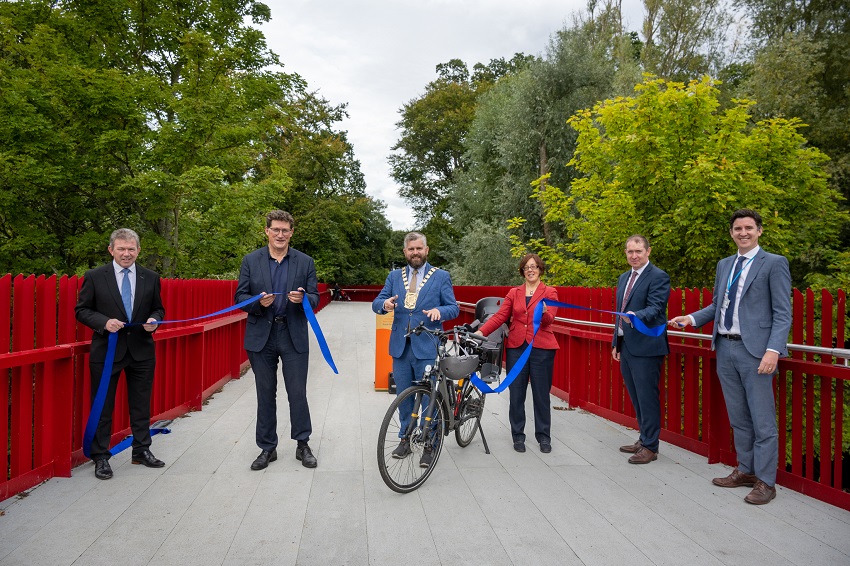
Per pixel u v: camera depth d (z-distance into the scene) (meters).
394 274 4.81
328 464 4.44
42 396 3.97
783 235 9.66
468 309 13.75
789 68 16.30
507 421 6.10
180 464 4.39
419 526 3.32
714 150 9.80
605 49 22.34
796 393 4.06
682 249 10.20
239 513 3.46
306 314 4.30
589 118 11.15
